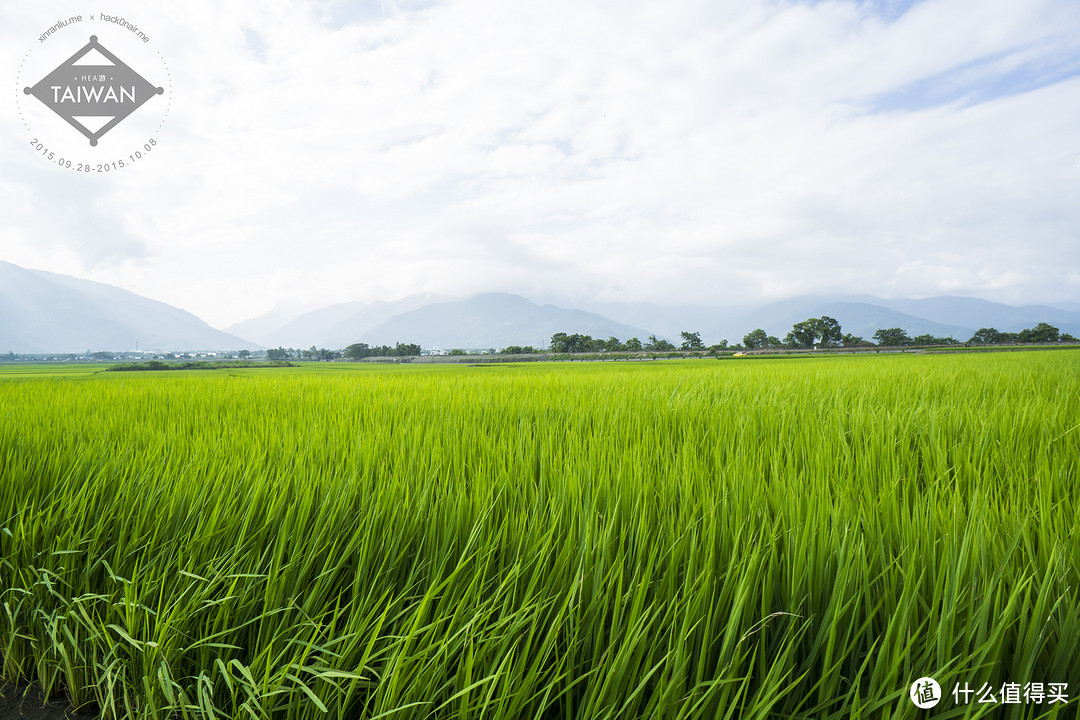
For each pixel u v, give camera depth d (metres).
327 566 1.73
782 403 4.79
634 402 5.07
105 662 1.59
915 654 1.23
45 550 2.04
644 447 2.83
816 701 1.27
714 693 1.17
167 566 1.75
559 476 2.25
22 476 2.66
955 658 1.10
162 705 1.49
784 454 2.90
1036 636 1.12
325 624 1.56
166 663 1.43
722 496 1.94
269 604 1.56
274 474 2.52
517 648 1.42
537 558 1.57
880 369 11.54
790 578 1.39
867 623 1.21
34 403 5.83
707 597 1.34
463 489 2.03
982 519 1.45
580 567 1.44
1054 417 3.38
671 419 4.07
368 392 6.83
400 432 3.44
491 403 5.24
